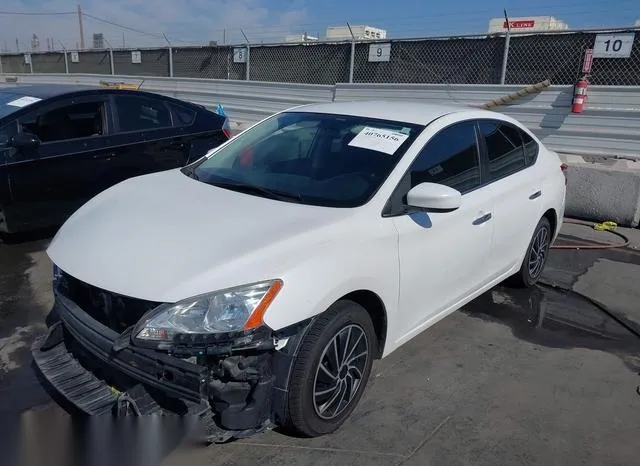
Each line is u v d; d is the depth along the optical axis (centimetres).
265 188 330
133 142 607
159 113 643
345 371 284
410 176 327
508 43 1007
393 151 336
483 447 283
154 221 288
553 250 612
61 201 559
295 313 250
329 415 281
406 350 380
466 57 1066
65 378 282
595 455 281
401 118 368
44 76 2186
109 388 275
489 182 399
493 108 1022
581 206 730
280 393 257
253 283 245
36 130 552
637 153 889
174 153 645
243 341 237
